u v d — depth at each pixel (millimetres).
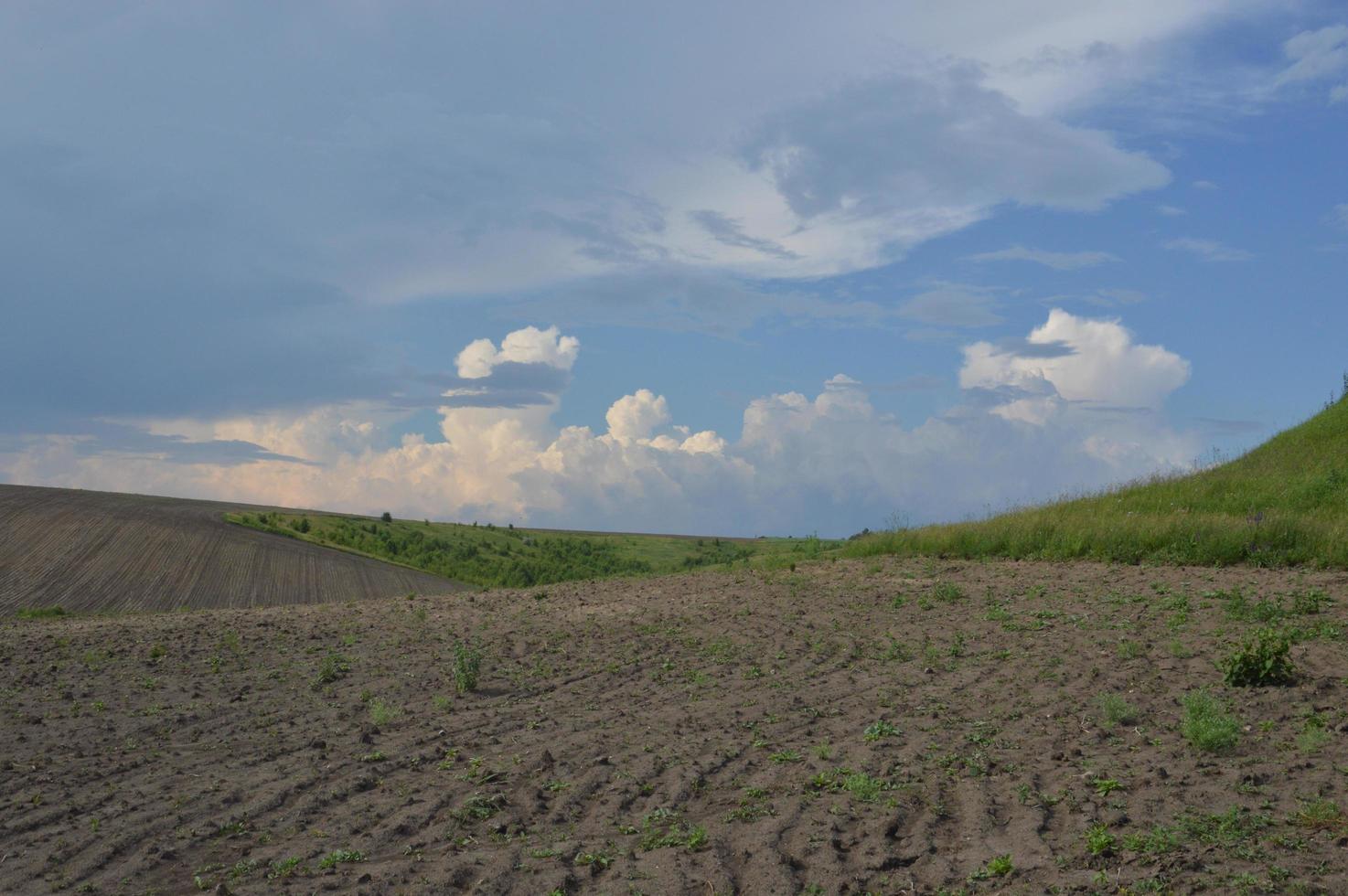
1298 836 5141
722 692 9906
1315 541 15875
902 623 13195
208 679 11367
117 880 5543
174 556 46562
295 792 7148
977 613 13391
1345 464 24062
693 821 6211
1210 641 10586
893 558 20688
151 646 13609
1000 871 5012
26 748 8445
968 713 8461
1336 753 6578
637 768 7379
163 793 7152
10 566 39812
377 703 9758
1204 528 17266
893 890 4977
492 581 65938
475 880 5379
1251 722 7516
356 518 80875
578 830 6156
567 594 18719
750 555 26391
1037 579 16062
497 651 12703
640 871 5371
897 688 9570
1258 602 12305
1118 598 13578
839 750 7574
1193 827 5324
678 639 12945
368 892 5207
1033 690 9062
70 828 6422
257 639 14117
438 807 6707
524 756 7883
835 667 10828
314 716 9523
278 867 5637
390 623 15578
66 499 57844
